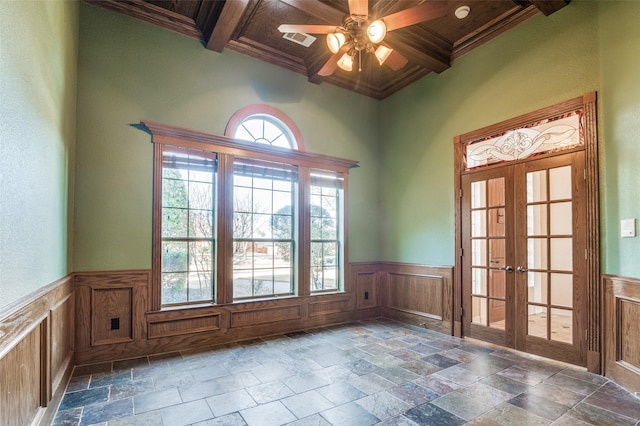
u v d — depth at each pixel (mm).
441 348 3682
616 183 2857
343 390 2637
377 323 4820
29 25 1743
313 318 4594
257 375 2924
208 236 3941
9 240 1479
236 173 4113
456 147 4289
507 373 2979
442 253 4418
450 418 2223
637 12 2709
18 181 1596
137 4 3510
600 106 3010
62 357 2635
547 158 3389
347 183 5070
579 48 3180
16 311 1526
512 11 3604
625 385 2662
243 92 4207
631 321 2658
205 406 2371
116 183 3402
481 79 4035
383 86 5227
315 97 4840
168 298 3676
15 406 1559
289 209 4562
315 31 2996
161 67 3701
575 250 3156
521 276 3578
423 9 2621
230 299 3963
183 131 3701
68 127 2865
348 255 5008
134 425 2125
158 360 3295
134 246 3459
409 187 4934
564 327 3234
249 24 3863
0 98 1366
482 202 3998
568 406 2385
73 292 3090
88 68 3328
